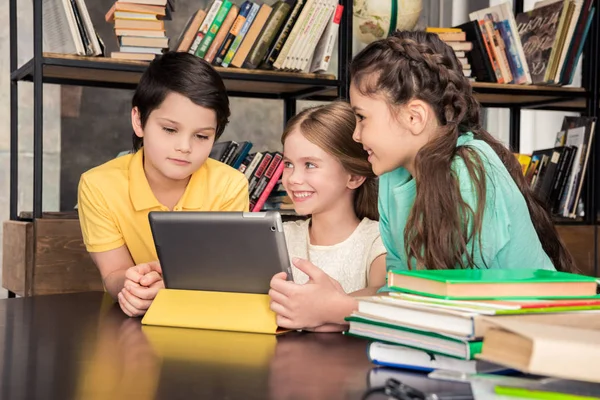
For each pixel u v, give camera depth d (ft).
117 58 7.09
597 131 8.60
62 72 7.43
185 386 2.20
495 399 1.90
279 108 10.03
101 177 5.10
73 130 9.21
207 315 3.34
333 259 5.05
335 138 4.79
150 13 7.14
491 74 8.45
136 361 2.58
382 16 8.40
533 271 2.72
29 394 2.11
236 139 9.87
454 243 3.36
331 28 7.79
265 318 3.23
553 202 8.56
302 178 4.85
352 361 2.56
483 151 3.52
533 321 2.19
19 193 9.16
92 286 6.91
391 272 2.69
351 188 5.00
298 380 2.27
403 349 2.40
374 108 3.50
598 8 8.55
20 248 7.06
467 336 2.13
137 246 5.14
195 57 4.66
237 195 5.39
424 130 3.51
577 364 1.82
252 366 2.48
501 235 3.44
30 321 3.52
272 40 7.68
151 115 4.60
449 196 3.33
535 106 9.57
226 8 7.47
